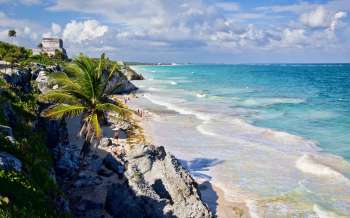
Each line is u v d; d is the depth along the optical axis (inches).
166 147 1573.6
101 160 1139.3
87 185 968.3
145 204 856.3
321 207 999.6
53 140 1100.5
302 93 3745.1
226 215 970.7
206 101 3043.8
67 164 1043.3
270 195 1084.5
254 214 974.4
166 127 1971.0
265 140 1683.1
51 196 653.9
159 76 7618.1
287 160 1389.0
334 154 1450.5
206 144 1624.0
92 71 1018.1
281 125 2021.4
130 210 818.2
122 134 1740.9
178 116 2306.8
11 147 662.5
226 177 1226.0
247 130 1887.3
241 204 1031.0
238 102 2955.2
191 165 1347.2
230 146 1589.6
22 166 621.3
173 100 3129.9
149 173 972.6
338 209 985.5
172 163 987.3
